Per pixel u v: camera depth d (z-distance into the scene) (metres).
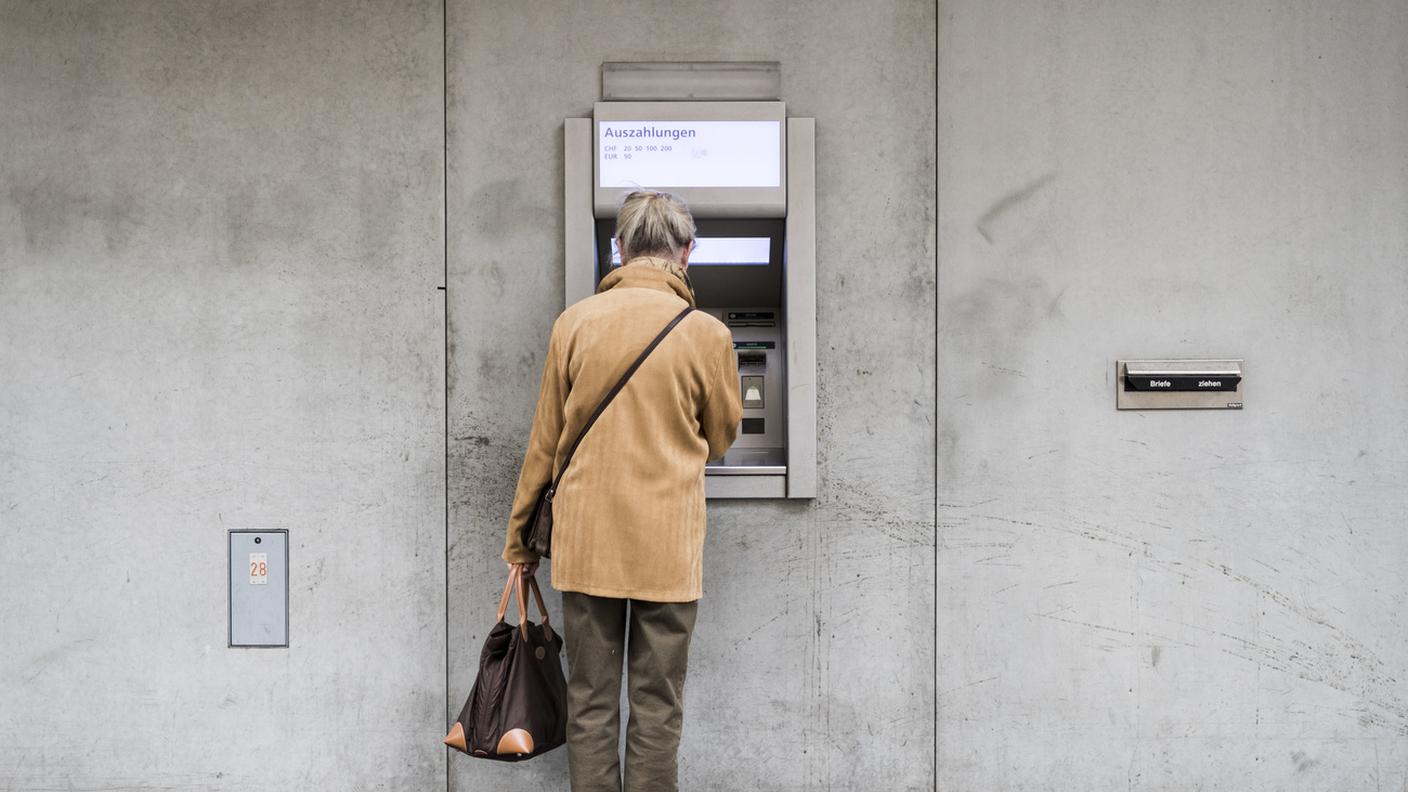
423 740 2.74
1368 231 2.78
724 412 2.20
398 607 2.73
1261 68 2.76
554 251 2.71
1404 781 2.80
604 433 2.08
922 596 2.74
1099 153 2.74
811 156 2.67
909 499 2.74
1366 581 2.79
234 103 2.71
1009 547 2.75
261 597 2.74
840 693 2.74
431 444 2.73
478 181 2.71
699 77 2.69
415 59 2.70
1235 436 2.77
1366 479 2.79
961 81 2.72
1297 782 2.79
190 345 2.73
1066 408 2.76
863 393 2.73
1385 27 2.76
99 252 2.73
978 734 2.76
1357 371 2.79
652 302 2.14
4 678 2.76
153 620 2.75
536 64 2.70
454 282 2.72
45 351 2.74
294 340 2.73
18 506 2.75
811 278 2.68
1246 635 2.79
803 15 2.71
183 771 2.75
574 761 2.16
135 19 2.71
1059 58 2.74
